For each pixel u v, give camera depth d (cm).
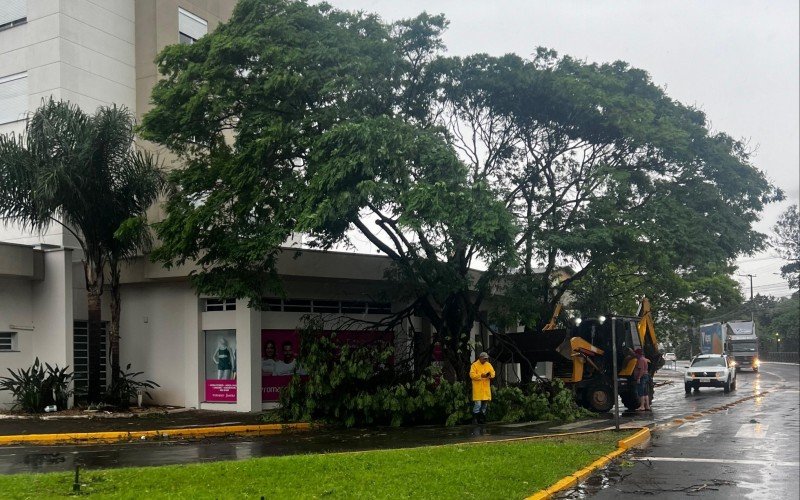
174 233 1952
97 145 2070
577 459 1240
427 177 1738
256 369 2306
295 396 2008
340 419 2016
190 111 1852
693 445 1499
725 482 1083
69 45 2753
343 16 1920
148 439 1722
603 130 2217
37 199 2009
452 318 2239
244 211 1866
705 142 2311
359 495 897
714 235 2242
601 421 2039
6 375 2238
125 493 893
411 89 2027
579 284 3127
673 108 2391
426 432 1791
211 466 1095
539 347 2402
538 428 1825
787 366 7731
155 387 2497
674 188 2267
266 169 1878
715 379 3381
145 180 2164
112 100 2888
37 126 2052
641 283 3481
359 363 1961
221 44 1838
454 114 2195
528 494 955
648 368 2695
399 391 1941
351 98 1836
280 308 2408
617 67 2389
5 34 2834
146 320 2544
